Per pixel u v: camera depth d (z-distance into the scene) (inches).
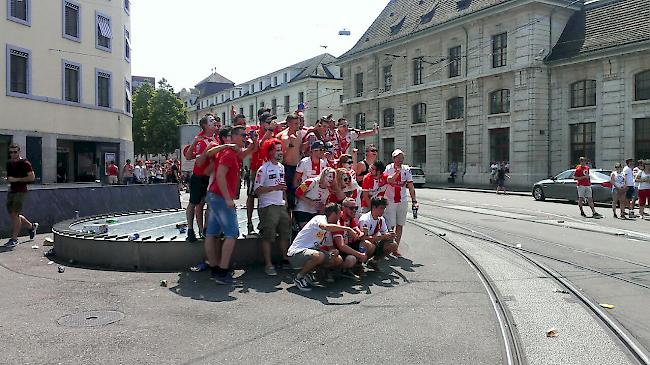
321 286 287.0
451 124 1573.6
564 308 248.7
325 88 2466.8
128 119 1315.2
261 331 211.0
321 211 333.7
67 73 1105.4
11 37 968.9
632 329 220.1
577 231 524.7
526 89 1323.8
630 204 661.9
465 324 222.2
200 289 275.9
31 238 448.8
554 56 1315.2
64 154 1145.4
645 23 1155.9
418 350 192.1
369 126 1939.0
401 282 296.7
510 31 1374.3
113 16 1227.9
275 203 314.2
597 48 1206.9
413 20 1770.4
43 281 290.0
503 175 1198.9
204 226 348.2
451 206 831.7
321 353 187.9
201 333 207.8
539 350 195.2
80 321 220.8
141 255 320.2
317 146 331.0
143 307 242.4
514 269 333.4
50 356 181.8
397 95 1780.3
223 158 283.6
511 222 605.0
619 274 323.0
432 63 1562.5
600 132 1214.3
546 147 1325.0
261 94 2790.4
